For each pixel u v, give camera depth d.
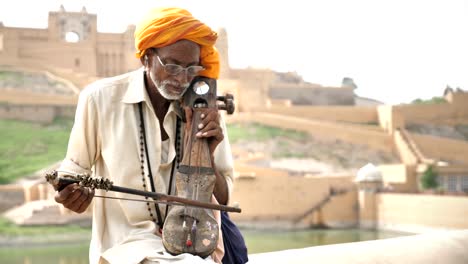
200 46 2.38
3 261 22.83
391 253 3.57
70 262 22.70
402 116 53.84
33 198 31.94
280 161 46.19
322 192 34.50
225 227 2.65
